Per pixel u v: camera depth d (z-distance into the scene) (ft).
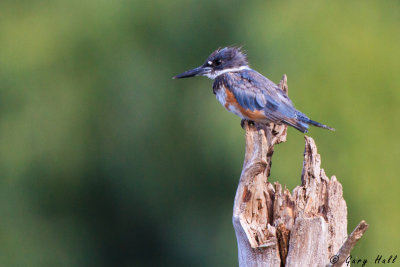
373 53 52.34
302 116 28.66
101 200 55.72
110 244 57.41
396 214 48.60
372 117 50.42
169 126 53.93
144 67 54.75
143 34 55.93
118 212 56.03
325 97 51.01
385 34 53.83
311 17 54.44
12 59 55.72
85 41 55.57
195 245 55.21
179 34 54.90
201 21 54.80
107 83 54.75
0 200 55.11
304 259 20.44
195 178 53.88
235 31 54.44
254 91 28.81
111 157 54.03
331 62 52.06
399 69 52.19
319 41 53.26
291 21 54.44
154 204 54.80
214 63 31.27
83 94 54.85
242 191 21.94
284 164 47.60
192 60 54.85
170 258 56.59
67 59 55.67
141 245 57.11
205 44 54.75
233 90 29.30
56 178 55.01
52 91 55.42
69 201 55.83
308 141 22.40
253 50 53.21
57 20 56.75
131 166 53.88
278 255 20.89
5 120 55.21
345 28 53.78
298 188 21.94
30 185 55.31
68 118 54.65
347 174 49.11
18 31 56.59
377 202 48.93
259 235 21.07
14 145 54.85
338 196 21.39
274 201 21.95
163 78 54.75
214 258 54.75
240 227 21.47
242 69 31.04
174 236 55.77
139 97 54.03
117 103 54.29
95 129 54.44
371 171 49.03
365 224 19.54
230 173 51.80
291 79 51.83
